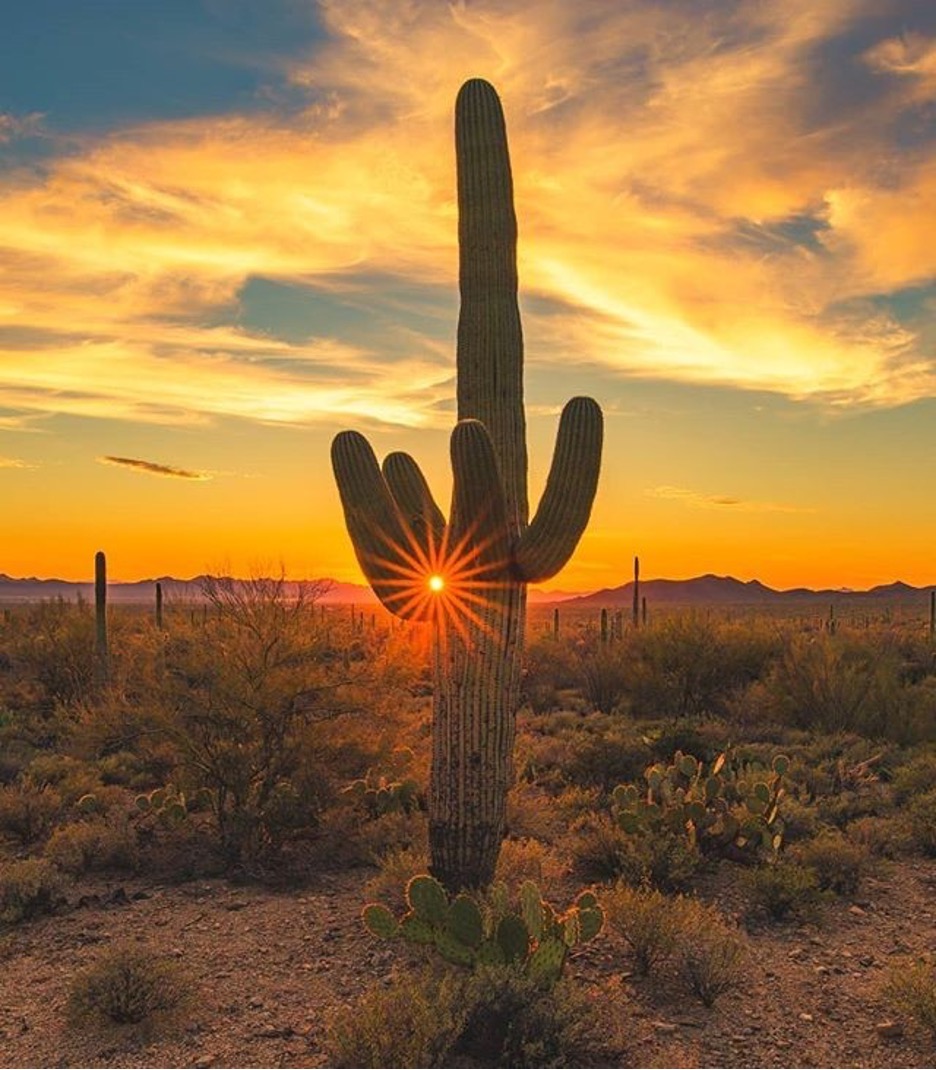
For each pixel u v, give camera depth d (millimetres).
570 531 7637
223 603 10781
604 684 21234
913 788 12047
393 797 10539
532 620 75625
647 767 13117
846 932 7797
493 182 8258
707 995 6336
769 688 18203
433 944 6512
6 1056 5594
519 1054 5594
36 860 8695
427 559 8148
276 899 8453
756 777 11672
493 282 8211
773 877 8258
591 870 9266
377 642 13305
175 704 10281
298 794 9961
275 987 6543
